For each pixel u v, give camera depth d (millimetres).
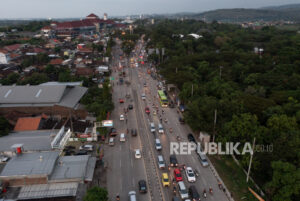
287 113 70188
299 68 121000
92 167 52156
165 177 52938
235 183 53500
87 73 136625
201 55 147625
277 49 166875
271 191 44938
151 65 171250
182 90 97875
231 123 60062
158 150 66125
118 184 52844
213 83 103000
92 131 71688
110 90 111938
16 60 168625
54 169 49656
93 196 40938
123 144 69438
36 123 73875
